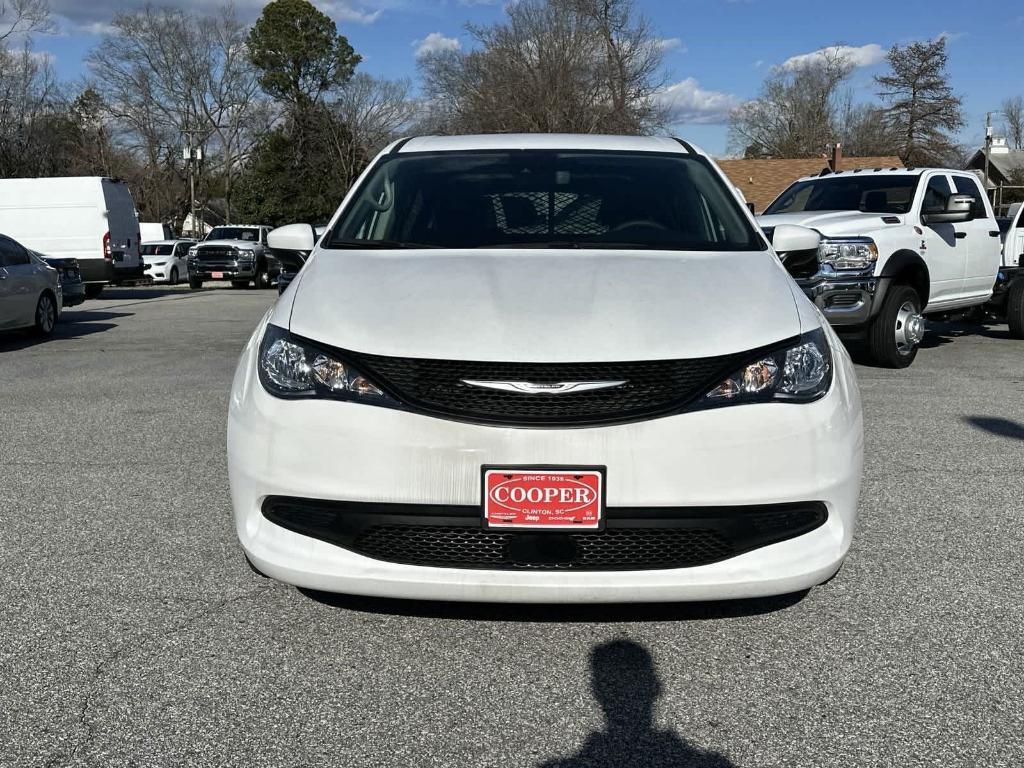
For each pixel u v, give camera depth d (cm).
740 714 258
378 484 272
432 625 312
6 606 331
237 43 6034
